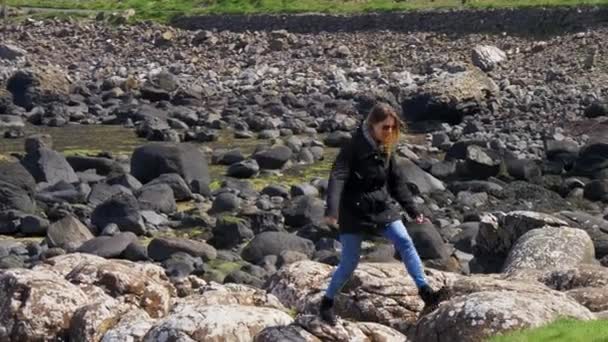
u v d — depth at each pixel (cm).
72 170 3036
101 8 8206
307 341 1220
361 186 1196
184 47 6556
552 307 1219
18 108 4447
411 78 5178
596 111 4022
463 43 5991
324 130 4006
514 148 3484
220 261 2200
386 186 1214
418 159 3309
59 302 1433
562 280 1494
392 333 1287
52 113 4256
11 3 8494
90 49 6731
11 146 3678
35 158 3002
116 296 1491
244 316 1288
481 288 1370
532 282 1407
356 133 1192
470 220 2608
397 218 1219
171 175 2884
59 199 2781
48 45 6744
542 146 3494
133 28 7125
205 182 2916
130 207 2503
